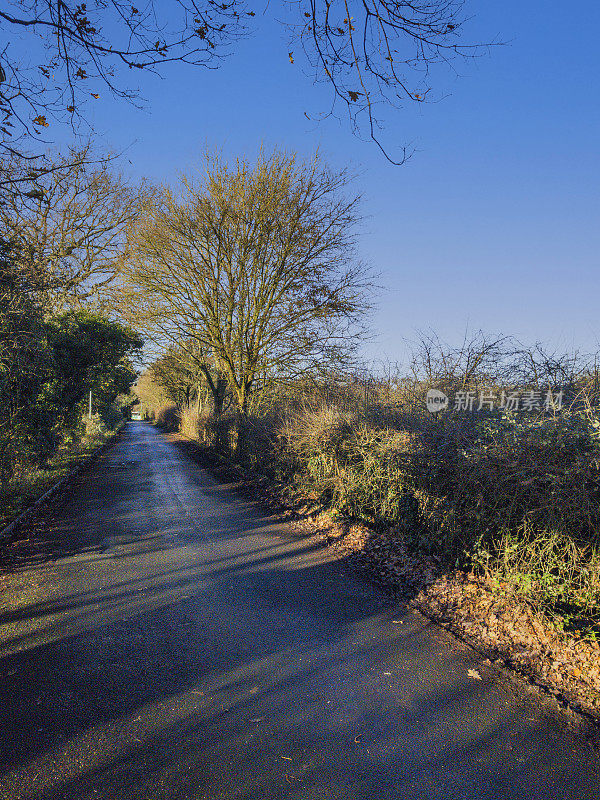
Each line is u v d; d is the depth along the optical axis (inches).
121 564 293.4
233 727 140.7
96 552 317.7
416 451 302.4
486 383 330.0
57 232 928.3
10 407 460.8
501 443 242.7
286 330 741.3
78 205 956.0
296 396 650.2
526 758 128.3
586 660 171.8
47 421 617.6
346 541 341.7
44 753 129.5
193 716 146.0
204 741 134.5
